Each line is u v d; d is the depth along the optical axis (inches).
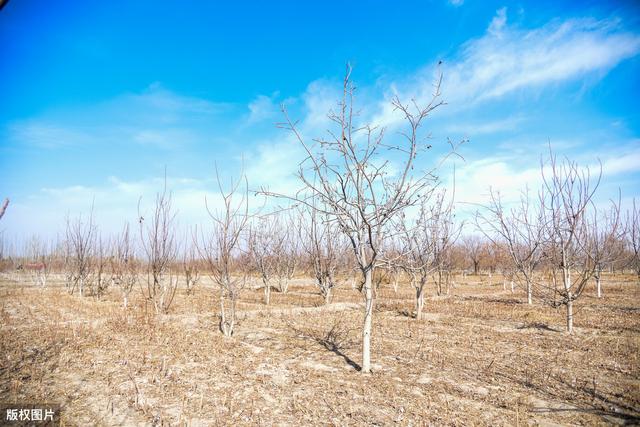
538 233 577.6
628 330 461.1
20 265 1381.6
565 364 315.9
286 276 919.0
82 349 331.6
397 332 446.9
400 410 216.5
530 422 205.8
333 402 229.1
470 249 1738.4
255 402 228.5
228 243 422.3
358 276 1285.7
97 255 835.4
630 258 848.9
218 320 505.7
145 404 220.5
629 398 240.7
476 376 283.7
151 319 450.3
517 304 714.8
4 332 383.6
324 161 284.8
